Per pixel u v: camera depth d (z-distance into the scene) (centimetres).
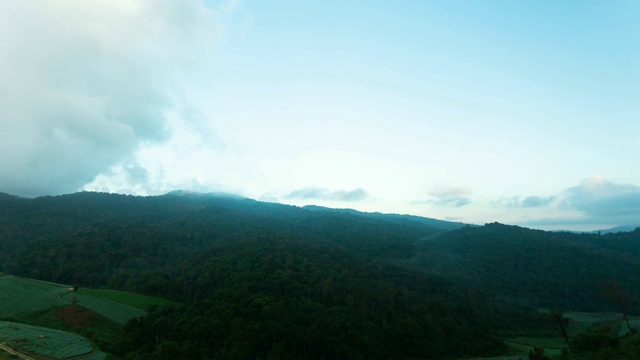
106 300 12206
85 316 10956
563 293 17162
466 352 11369
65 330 10144
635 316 14600
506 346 12144
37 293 12644
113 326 10688
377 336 10394
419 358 10494
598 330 12225
